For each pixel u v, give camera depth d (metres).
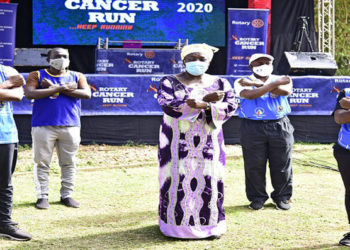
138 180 7.86
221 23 14.48
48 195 6.88
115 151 10.15
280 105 6.06
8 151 4.80
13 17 12.20
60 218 5.77
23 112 10.51
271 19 14.80
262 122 6.03
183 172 4.94
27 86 6.12
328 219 5.66
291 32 14.91
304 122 11.29
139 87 10.86
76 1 13.91
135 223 5.57
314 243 4.83
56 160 9.09
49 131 6.16
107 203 6.46
